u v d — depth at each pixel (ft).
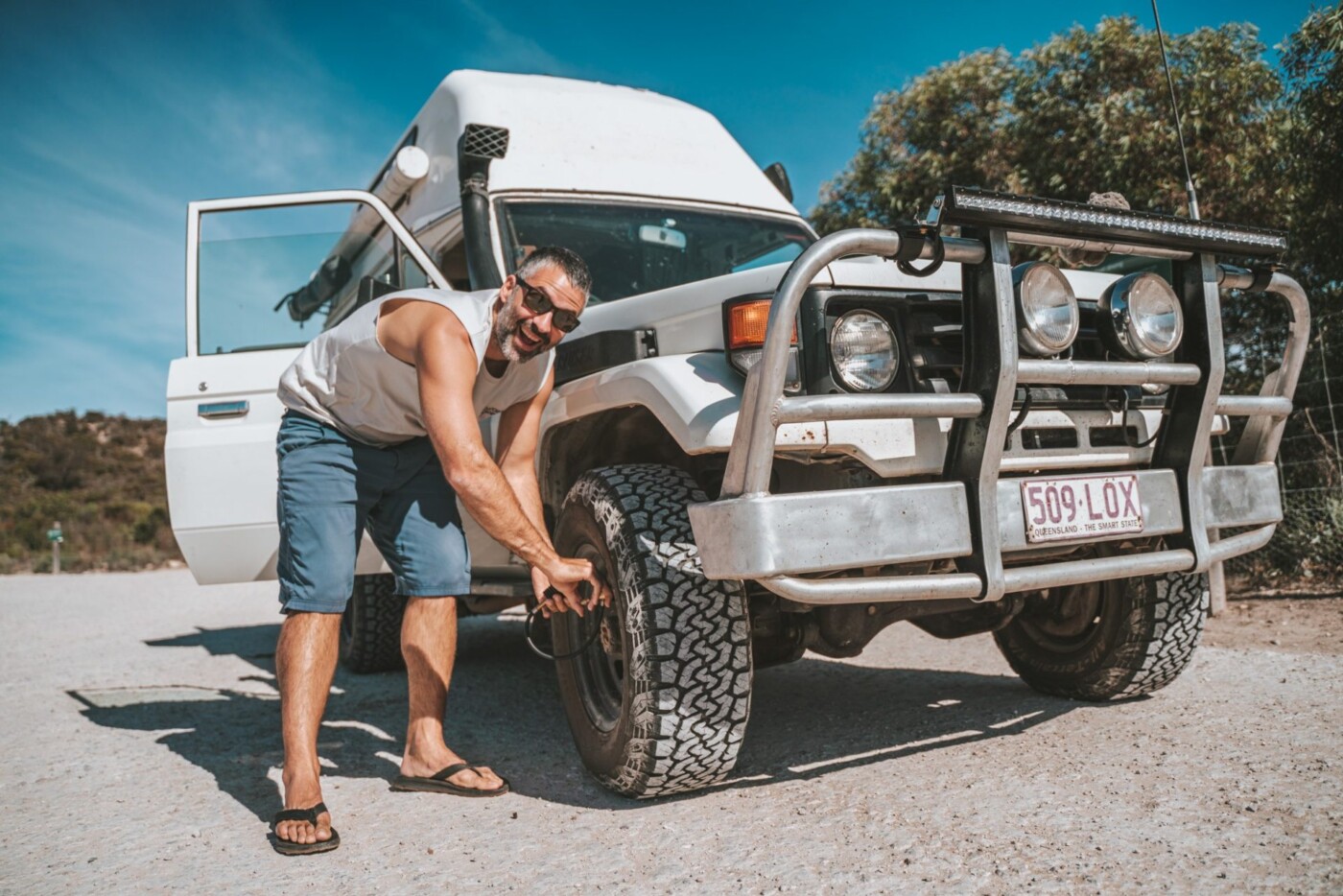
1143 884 6.18
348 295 14.58
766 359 6.94
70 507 84.23
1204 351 8.55
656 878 6.86
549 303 8.16
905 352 8.05
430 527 9.45
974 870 6.57
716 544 7.23
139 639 22.95
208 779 10.23
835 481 8.54
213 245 13.51
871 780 8.79
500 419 9.50
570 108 15.08
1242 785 7.89
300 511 8.77
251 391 12.81
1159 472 8.68
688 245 14.25
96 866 7.77
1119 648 10.59
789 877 6.70
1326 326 18.86
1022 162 24.80
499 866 7.31
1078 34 23.75
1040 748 9.41
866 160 28.63
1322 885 5.97
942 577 7.57
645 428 9.99
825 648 9.61
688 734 7.97
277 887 7.17
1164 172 21.66
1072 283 9.14
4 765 11.14
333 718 13.06
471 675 15.72
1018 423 7.77
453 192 14.64
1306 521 19.13
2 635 24.45
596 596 8.38
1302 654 12.72
